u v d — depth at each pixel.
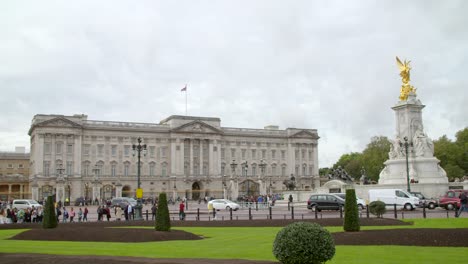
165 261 24.03
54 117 156.25
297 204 89.06
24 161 192.50
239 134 187.38
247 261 23.86
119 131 167.38
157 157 172.62
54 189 153.50
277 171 192.38
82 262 23.94
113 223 52.75
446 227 38.09
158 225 39.91
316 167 199.25
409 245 29.16
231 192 144.38
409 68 86.06
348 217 35.25
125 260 24.38
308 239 19.11
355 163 183.00
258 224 47.16
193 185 180.25
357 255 25.36
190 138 176.38
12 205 90.12
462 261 23.14
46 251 30.05
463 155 141.25
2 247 32.56
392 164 84.25
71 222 55.59
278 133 194.50
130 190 167.00
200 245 32.22
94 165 162.62
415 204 62.75
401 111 85.06
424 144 82.31
